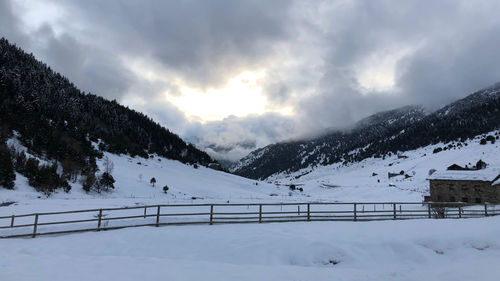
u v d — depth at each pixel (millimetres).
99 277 8297
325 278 8672
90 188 58656
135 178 75625
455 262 10906
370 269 10258
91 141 103750
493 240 12719
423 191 65938
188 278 8531
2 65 122812
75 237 14906
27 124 76688
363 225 16516
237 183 105062
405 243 12680
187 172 106562
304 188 129875
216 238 14078
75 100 139250
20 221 23078
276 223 17469
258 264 11570
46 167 53656
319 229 15633
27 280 7723
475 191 44656
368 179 145750
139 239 14180
